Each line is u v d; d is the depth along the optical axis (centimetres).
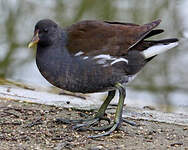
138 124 1106
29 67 1881
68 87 1027
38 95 1330
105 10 2242
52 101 1265
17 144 934
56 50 1012
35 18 2145
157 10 2181
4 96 1265
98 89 1036
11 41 2000
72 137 988
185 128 1099
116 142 969
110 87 1042
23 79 1769
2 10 2147
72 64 1002
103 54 1007
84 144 947
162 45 1062
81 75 1006
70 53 1005
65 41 1020
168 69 1814
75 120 1078
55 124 1062
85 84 1017
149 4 2216
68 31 1030
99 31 1024
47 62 1015
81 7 2253
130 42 1027
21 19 2134
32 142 949
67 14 2202
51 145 937
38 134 995
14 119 1080
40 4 2228
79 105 1239
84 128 1030
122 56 1027
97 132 1027
